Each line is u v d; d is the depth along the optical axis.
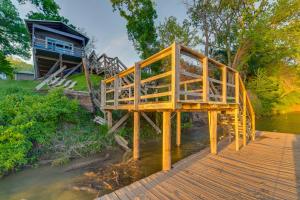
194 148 7.47
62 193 3.91
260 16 12.88
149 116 9.72
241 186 3.20
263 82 17.12
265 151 5.35
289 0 11.63
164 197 2.92
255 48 14.84
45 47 13.67
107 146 6.76
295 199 2.72
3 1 15.20
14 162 4.87
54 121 6.86
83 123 7.89
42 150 5.79
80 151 6.14
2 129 5.16
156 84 11.88
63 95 8.38
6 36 16.45
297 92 21.25
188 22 15.84
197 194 2.98
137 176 4.71
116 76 6.55
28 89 9.32
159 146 7.50
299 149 5.46
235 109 5.79
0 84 10.31
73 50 14.96
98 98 9.20
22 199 3.70
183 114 12.09
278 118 16.28
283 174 3.64
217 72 16.66
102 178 4.60
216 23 15.87
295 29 12.27
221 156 5.01
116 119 8.66
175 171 4.02
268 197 2.80
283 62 17.73
